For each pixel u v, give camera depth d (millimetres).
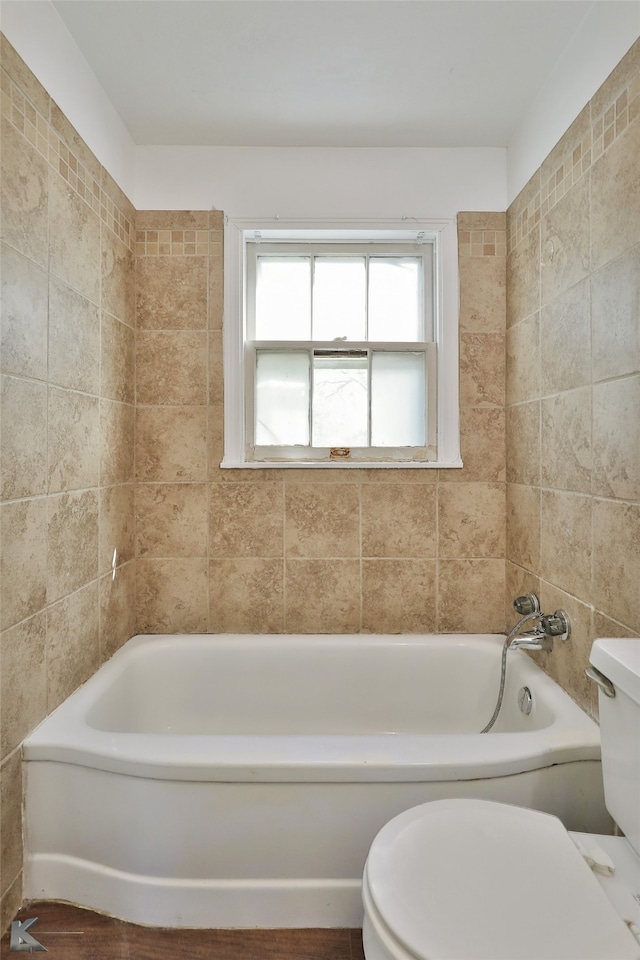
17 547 1385
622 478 1383
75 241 1686
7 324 1324
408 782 1337
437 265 2258
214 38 1664
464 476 2225
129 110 2000
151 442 2205
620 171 1385
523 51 1713
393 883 943
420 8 1553
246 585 2223
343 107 1986
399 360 2318
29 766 1418
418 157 2225
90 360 1797
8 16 1331
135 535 2209
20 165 1377
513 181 2141
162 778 1351
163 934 1343
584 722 1505
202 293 2205
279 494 2219
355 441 2318
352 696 2119
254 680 2117
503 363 2225
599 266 1488
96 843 1400
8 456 1338
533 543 1945
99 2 1534
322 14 1573
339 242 2330
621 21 1385
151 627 2221
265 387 2312
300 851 1356
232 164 2213
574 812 1392
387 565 2229
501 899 914
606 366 1453
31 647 1456
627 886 1006
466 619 2230
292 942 1325
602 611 1483
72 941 1315
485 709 2062
